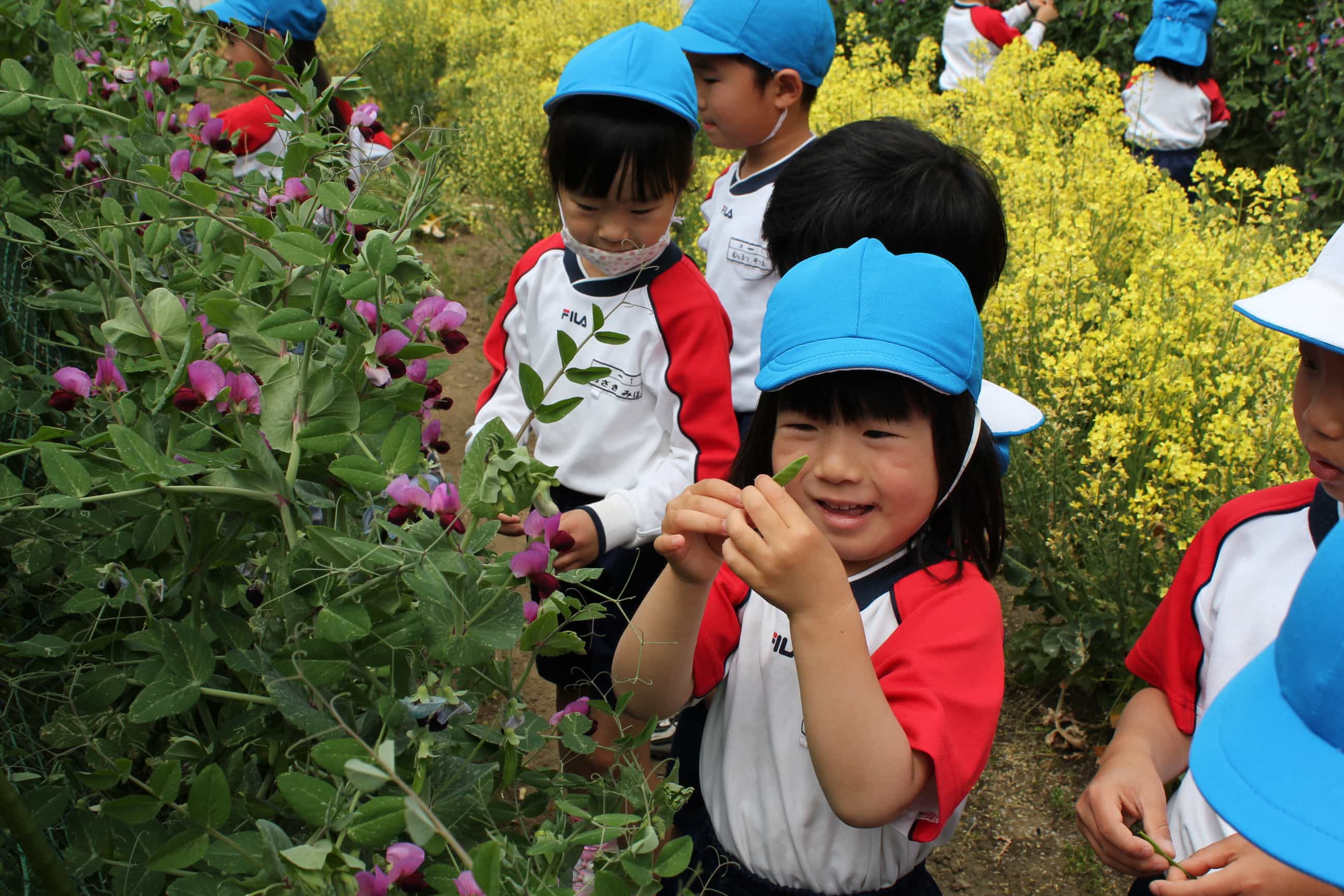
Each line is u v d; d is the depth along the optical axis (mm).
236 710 1277
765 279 2770
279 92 1915
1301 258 3609
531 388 1293
